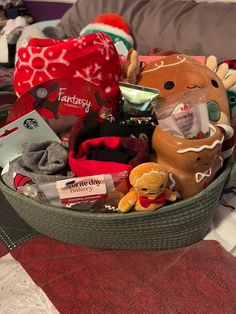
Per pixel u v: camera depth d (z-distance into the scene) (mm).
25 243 621
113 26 981
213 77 673
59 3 1693
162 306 505
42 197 559
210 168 565
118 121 589
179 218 557
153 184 506
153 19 1055
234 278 539
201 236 617
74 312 503
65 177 569
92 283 541
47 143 622
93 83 635
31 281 549
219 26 922
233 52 883
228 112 669
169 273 552
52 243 618
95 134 593
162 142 542
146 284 536
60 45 629
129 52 736
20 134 621
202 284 532
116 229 554
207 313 495
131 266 567
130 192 538
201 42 938
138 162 534
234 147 658
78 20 1234
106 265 570
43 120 620
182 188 562
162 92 657
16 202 598
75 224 559
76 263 576
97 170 536
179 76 659
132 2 1132
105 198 543
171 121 569
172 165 552
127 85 629
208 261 569
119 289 530
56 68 634
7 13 1793
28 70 643
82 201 543
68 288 535
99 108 639
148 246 592
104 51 654
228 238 628
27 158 596
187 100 597
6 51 1298
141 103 616
